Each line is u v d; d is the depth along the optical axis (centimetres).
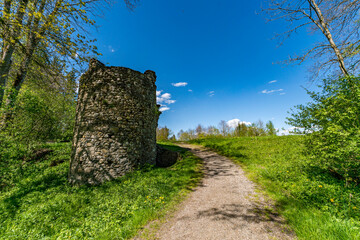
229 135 4259
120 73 988
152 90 1192
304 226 343
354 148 370
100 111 902
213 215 449
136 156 947
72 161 879
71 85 768
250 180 709
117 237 362
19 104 775
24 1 555
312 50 854
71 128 1185
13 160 801
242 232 366
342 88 456
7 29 492
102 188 713
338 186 446
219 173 869
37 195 636
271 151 1131
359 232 284
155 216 451
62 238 362
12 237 371
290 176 626
